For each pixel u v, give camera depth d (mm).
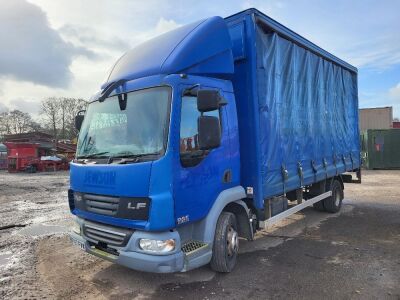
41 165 29516
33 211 10812
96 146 4840
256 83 5406
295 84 6824
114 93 4871
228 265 5062
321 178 7883
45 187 17281
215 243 4910
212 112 4836
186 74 4586
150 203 4000
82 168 4797
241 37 5461
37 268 5672
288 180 6340
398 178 17391
